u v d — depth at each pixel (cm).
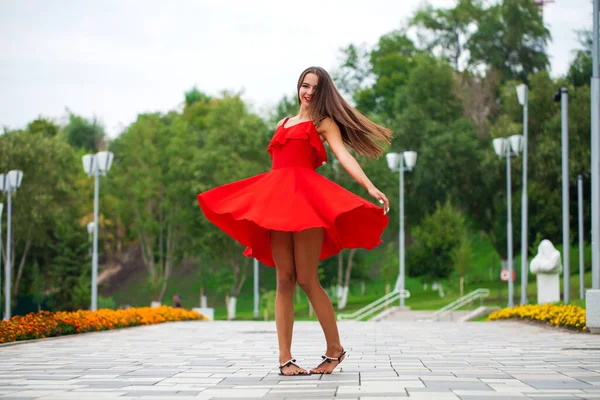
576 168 4159
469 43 5609
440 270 4403
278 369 664
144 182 5331
